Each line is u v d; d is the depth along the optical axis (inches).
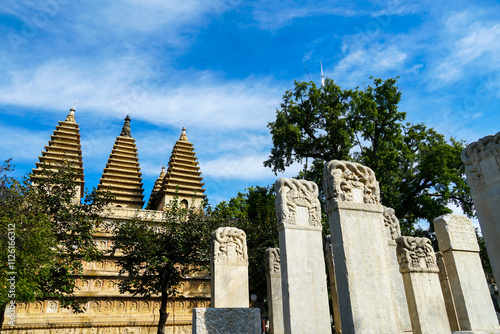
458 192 1295.5
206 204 1071.6
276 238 1112.8
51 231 693.9
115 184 1852.9
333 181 335.6
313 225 452.4
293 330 391.2
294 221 442.0
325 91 1363.2
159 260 910.4
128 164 1955.0
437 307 464.8
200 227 972.6
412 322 457.1
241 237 585.9
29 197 706.2
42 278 641.6
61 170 831.7
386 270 322.3
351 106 1346.0
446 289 547.5
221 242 568.4
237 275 561.3
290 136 1317.7
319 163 1414.9
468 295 413.7
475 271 433.4
